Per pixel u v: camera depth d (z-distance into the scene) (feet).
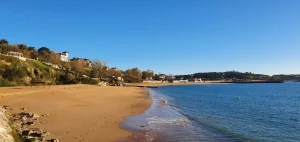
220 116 114.01
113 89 290.97
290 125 95.61
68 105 114.93
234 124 93.45
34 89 179.01
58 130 67.21
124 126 80.23
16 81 242.17
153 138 66.54
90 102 136.98
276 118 115.03
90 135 65.36
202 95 285.64
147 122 90.33
